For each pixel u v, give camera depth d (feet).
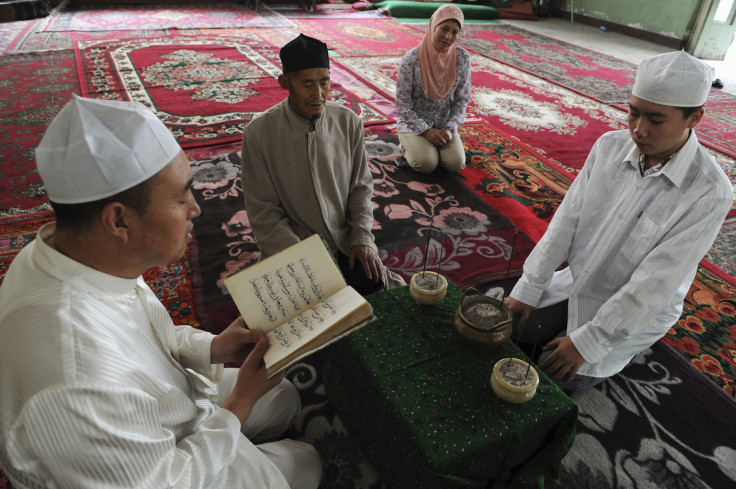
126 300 3.45
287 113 6.83
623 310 5.69
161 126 3.06
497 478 5.14
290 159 7.06
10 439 2.68
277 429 5.71
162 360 3.75
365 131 14.78
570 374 6.03
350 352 5.46
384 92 17.87
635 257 5.95
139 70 18.49
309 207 7.43
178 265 9.04
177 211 3.12
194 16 27.07
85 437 2.75
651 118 5.13
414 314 5.88
